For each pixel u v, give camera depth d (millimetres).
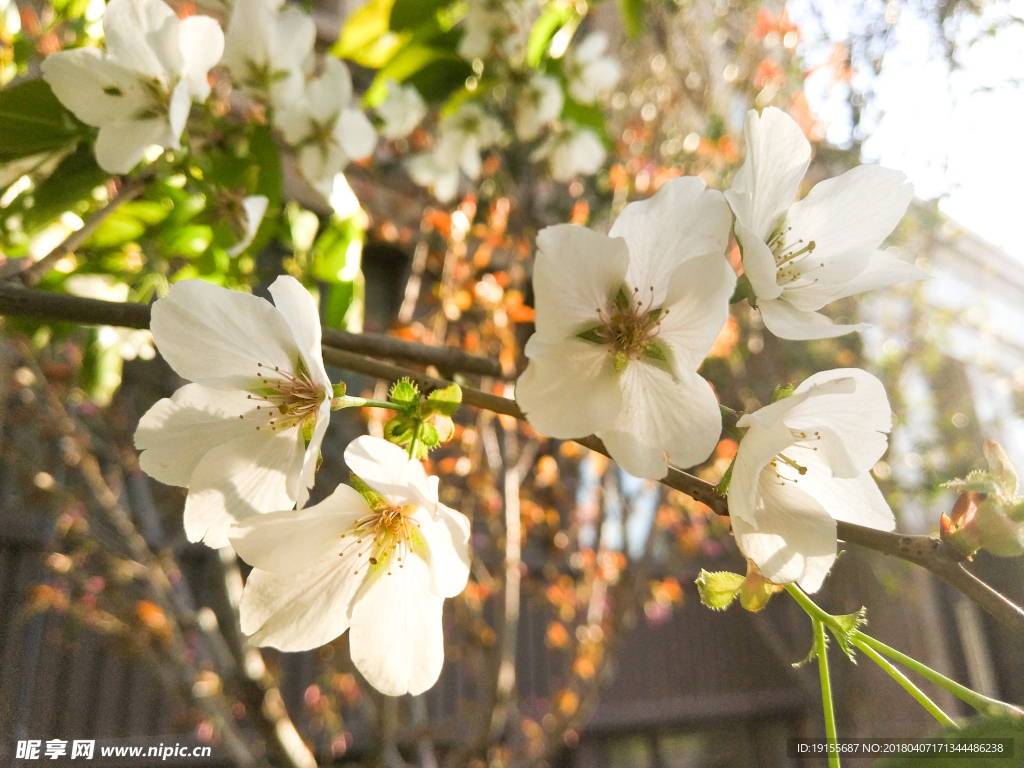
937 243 801
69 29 232
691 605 802
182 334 113
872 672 773
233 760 395
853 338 776
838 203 125
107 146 155
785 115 117
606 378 105
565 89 308
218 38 164
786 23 667
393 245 597
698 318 100
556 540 563
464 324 548
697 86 708
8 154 161
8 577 432
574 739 567
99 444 458
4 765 335
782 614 846
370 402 110
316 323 106
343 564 112
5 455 389
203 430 118
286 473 117
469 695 599
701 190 105
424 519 111
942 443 792
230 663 388
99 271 215
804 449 118
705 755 769
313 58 205
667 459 103
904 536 102
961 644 752
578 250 102
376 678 110
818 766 460
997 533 95
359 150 210
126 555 436
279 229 246
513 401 107
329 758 496
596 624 537
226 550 403
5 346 364
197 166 169
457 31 272
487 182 545
